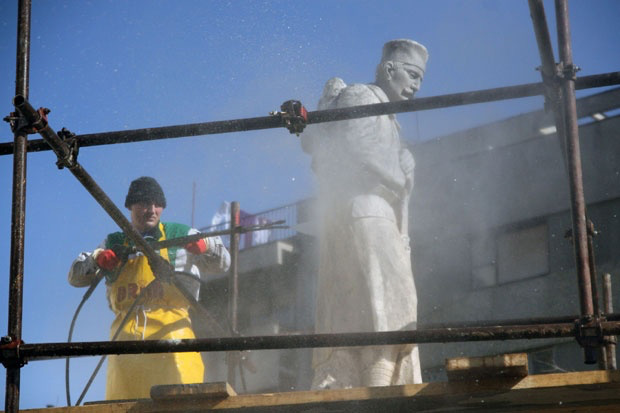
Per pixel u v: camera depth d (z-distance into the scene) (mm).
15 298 4430
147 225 7762
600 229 26578
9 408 4352
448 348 26938
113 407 4586
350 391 4473
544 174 28203
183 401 4586
